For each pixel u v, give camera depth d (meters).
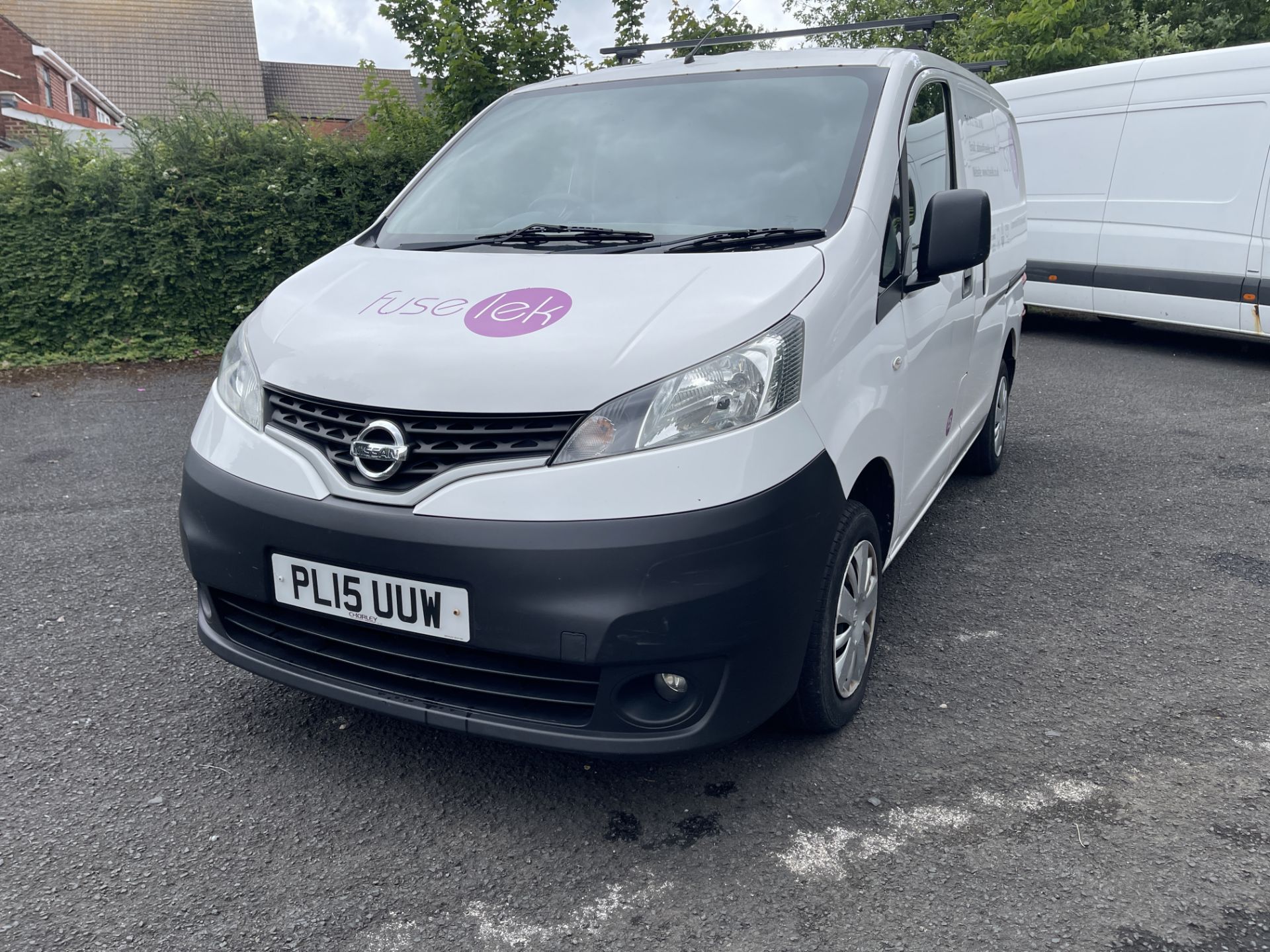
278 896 2.13
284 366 2.43
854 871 2.21
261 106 33.22
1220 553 4.21
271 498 2.32
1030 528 4.53
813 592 2.32
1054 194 9.90
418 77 10.48
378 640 2.29
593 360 2.18
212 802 2.45
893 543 3.09
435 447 2.19
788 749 2.70
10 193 8.29
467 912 2.09
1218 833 2.34
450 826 2.38
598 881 2.18
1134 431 6.36
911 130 3.19
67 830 2.34
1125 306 9.40
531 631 2.09
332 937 2.01
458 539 2.11
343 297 2.67
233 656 2.51
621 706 2.16
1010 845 2.30
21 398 7.21
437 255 2.87
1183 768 2.62
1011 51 14.33
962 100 3.99
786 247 2.59
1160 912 2.08
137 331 8.73
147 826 2.36
